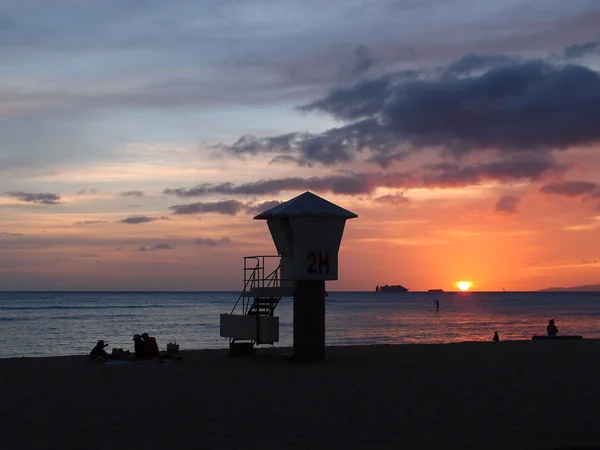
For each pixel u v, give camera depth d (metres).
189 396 15.88
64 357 26.91
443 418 12.99
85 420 12.93
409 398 15.50
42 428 12.18
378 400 15.22
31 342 65.62
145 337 25.17
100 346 25.55
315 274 23.61
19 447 10.70
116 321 104.62
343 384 17.92
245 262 26.61
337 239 23.98
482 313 153.62
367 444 10.79
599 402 14.81
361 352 28.16
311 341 23.94
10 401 15.24
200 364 23.17
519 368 21.64
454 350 29.12
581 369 21.30
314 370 21.22
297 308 24.02
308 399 15.41
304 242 23.59
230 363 23.48
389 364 23.00
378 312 157.25
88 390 16.94
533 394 16.02
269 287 24.80
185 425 12.42
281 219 24.16
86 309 153.50
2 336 73.38
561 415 13.23
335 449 10.45
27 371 21.33
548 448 10.38
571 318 127.19
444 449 10.41
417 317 131.00
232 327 26.31
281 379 19.02
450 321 114.81
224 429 12.05
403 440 11.06
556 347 30.77
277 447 10.62
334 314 145.00
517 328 93.94
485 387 17.25
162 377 19.53
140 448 10.60
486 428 12.00
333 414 13.48
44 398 15.67
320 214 23.50
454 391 16.56
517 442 10.84
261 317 24.94
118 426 12.34
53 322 101.31
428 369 21.45
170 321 104.75
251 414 13.51
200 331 81.44
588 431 11.70
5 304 187.12
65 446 10.76
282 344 53.34
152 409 14.12
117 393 16.42
